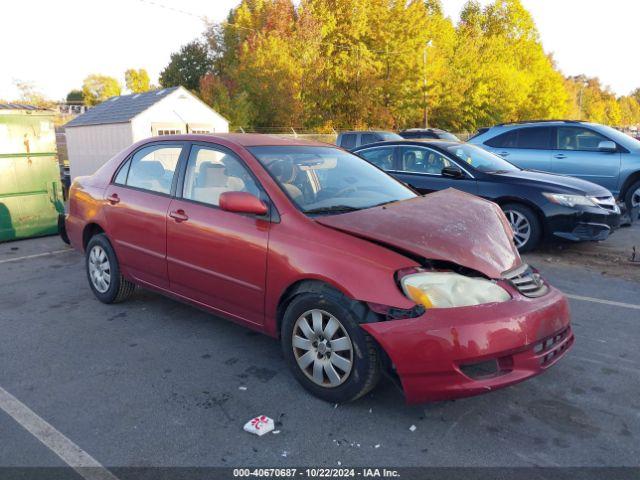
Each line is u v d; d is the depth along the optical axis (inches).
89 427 115.4
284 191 138.7
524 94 1781.5
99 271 197.6
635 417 119.2
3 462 103.2
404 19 1609.3
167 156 172.7
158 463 102.9
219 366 145.9
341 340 118.6
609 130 374.3
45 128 326.0
